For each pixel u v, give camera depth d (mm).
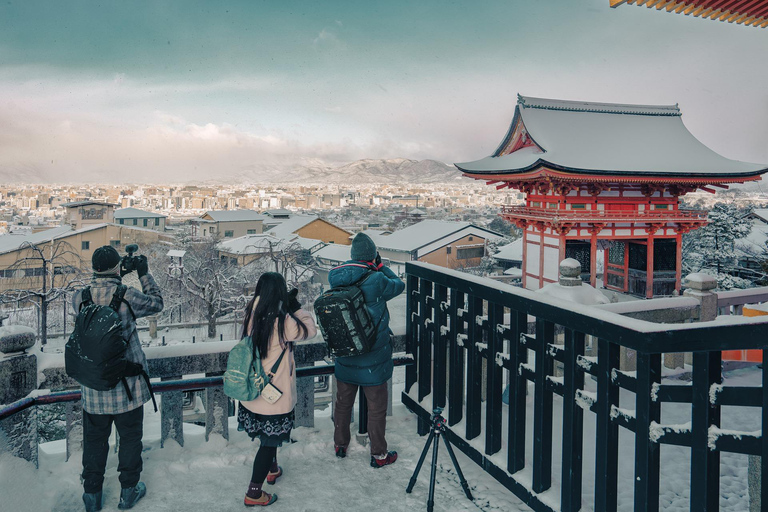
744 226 47812
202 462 3867
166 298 47812
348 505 3406
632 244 37500
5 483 3184
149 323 40906
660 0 7676
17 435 3484
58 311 43812
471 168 39875
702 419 2154
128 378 3240
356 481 3705
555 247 35062
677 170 34438
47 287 57438
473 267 79500
